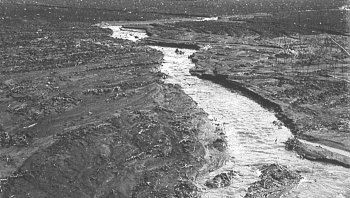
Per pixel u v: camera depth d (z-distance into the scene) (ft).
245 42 299.58
